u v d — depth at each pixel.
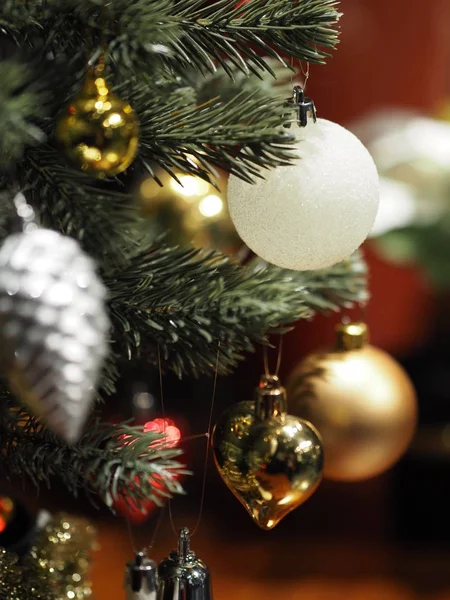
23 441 0.56
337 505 1.22
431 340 1.22
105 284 0.57
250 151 0.54
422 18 1.15
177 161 0.55
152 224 0.69
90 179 0.57
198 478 1.10
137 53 0.52
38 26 0.53
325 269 0.65
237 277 0.59
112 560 1.01
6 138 0.47
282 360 1.20
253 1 0.54
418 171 0.93
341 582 1.03
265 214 0.55
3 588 0.59
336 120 1.18
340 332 0.66
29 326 0.45
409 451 1.09
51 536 0.60
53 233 0.47
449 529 1.13
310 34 0.54
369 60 1.16
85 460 0.55
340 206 0.54
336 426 0.63
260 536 1.14
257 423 0.58
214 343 0.59
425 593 1.01
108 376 0.58
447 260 0.93
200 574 0.58
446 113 1.04
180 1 0.54
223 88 0.65
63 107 0.54
